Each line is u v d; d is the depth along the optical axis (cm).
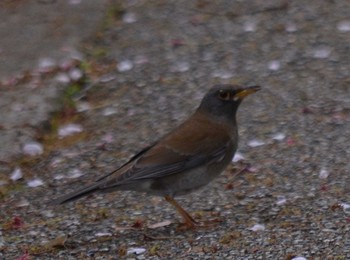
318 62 1564
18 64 1659
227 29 1709
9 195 1259
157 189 1099
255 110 1432
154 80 1554
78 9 1841
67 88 1550
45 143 1410
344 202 1141
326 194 1173
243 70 1561
